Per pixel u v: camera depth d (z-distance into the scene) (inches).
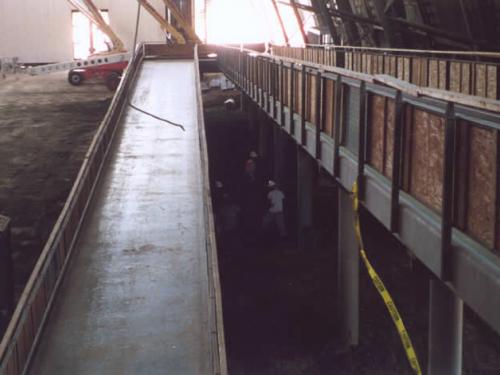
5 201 893.2
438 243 313.0
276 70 847.1
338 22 1182.3
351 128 478.0
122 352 298.5
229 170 1315.2
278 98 838.5
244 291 762.8
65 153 1136.2
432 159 325.7
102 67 1857.8
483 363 592.7
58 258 348.5
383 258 829.8
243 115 1779.0
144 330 315.9
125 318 326.3
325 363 609.3
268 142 1369.3
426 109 325.4
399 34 874.1
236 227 976.9
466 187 290.8
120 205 487.2
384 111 399.5
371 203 425.7
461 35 722.8
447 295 451.8
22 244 753.0
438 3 772.0
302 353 629.9
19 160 1095.0
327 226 977.5
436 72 551.2
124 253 402.6
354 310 642.8
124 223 451.8
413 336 652.1
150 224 450.9
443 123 309.6
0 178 996.6
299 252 886.4
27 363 275.3
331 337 656.4
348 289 641.0
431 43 848.3
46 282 317.1
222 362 249.9
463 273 290.8
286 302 730.8
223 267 833.5
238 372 597.3
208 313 324.2
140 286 359.3
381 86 397.4
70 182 979.3
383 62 712.4
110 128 633.0
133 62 977.5
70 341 306.5
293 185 1202.6
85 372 284.8
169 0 1683.1
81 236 427.8
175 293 352.2
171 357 294.8
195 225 450.0
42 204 884.6
